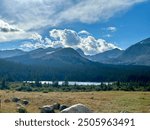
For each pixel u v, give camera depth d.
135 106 65.81
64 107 57.22
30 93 100.38
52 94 95.44
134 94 104.31
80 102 71.31
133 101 76.12
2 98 71.50
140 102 73.69
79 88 150.75
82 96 90.00
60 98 76.56
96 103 70.50
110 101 75.50
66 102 71.25
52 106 55.78
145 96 91.69
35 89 137.25
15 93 95.00
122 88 150.62
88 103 70.00
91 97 85.06
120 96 92.44
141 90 146.00
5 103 63.88
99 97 87.44
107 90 148.00
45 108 54.97
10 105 61.16
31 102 68.50
